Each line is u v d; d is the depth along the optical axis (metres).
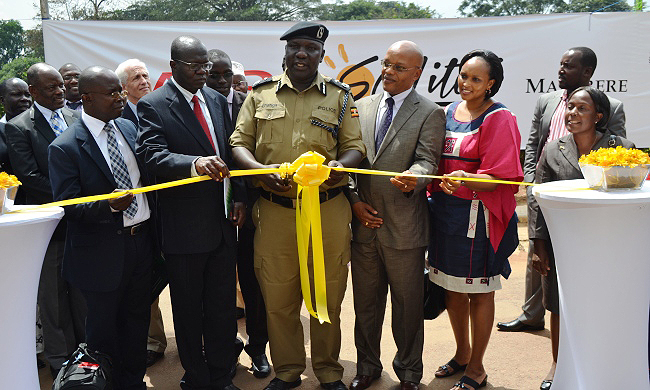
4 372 2.47
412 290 3.31
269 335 3.36
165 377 3.71
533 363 3.76
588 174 2.59
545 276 3.21
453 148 3.25
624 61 7.11
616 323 2.52
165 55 6.94
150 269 3.27
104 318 3.06
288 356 3.38
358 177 3.36
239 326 4.60
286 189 3.02
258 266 3.27
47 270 3.62
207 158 2.84
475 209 3.18
